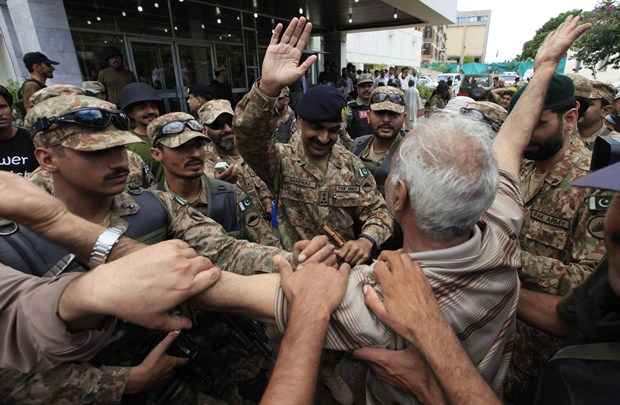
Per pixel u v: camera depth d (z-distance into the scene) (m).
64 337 0.62
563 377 0.62
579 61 11.40
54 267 0.92
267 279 0.82
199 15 8.05
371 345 0.73
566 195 1.41
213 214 1.80
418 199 0.68
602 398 0.56
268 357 1.29
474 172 0.65
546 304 1.08
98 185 1.06
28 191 0.65
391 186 0.77
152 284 0.61
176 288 0.64
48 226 0.67
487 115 2.18
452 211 0.66
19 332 0.61
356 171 1.91
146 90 2.60
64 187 1.10
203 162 1.73
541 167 1.54
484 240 0.77
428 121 0.78
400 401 0.81
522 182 1.61
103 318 0.68
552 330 1.04
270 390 0.62
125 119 1.16
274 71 1.30
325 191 1.85
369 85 4.39
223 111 2.60
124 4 6.54
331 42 13.79
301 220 1.91
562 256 1.42
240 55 9.54
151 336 1.06
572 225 1.32
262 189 2.27
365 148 2.90
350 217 1.90
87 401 0.88
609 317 0.66
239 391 1.49
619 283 0.62
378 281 0.75
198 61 8.30
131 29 6.77
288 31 1.29
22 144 2.40
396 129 2.58
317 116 1.64
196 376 1.15
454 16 11.95
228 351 1.20
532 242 1.51
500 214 0.91
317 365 0.66
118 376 0.91
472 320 0.75
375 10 10.36
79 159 1.02
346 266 0.82
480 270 0.73
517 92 1.51
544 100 1.24
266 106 1.38
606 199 1.14
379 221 1.78
